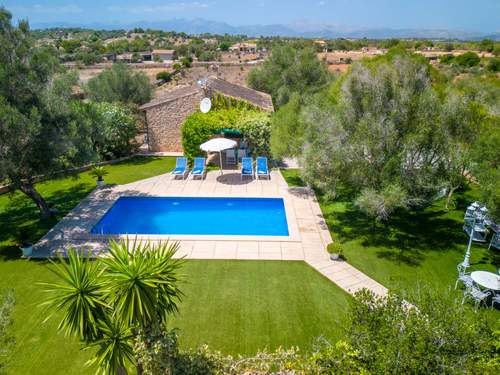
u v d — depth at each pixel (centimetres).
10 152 1399
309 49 3978
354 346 703
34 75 1440
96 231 1648
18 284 1255
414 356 618
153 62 11262
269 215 1872
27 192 1670
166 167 2531
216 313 1098
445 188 1381
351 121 1438
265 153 2495
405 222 1727
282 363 835
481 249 1492
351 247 1503
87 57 9300
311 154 1481
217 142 2177
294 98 2003
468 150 1380
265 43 17125
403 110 1372
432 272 1328
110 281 705
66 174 1691
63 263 741
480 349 627
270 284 1245
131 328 718
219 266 1354
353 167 1390
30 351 959
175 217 1845
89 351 956
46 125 1495
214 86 2689
